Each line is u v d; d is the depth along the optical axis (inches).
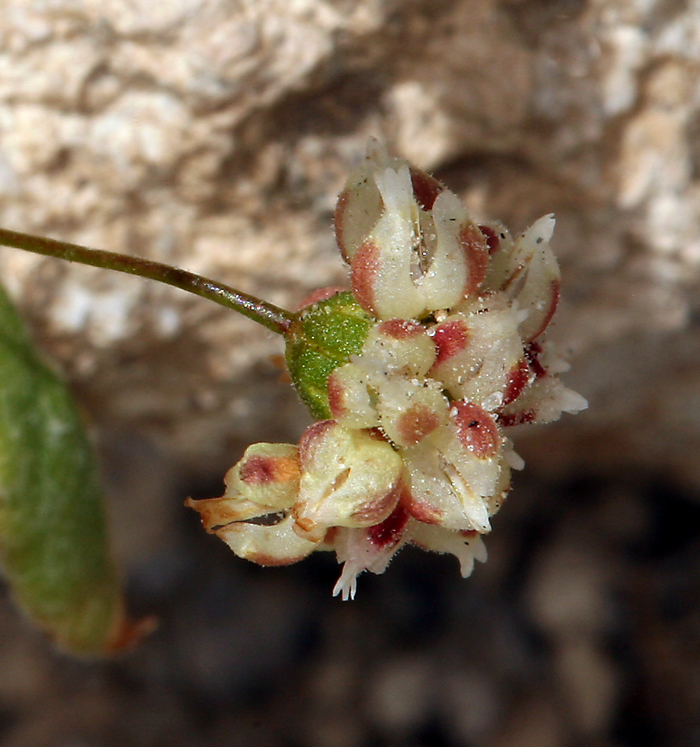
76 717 1.9
